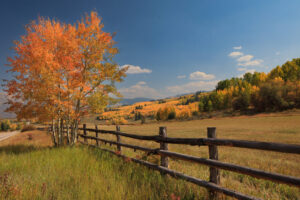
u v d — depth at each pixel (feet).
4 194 9.20
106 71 29.45
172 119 440.45
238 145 8.05
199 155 29.63
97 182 10.83
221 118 289.94
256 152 34.81
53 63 25.96
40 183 10.87
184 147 38.09
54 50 29.25
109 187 10.06
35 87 26.16
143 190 9.46
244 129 130.72
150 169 13.87
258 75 484.33
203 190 9.73
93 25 28.71
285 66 389.80
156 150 13.70
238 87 418.72
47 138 49.70
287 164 22.50
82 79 28.99
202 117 329.31
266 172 7.07
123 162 15.97
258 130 116.98
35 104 27.20
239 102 318.45
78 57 28.86
